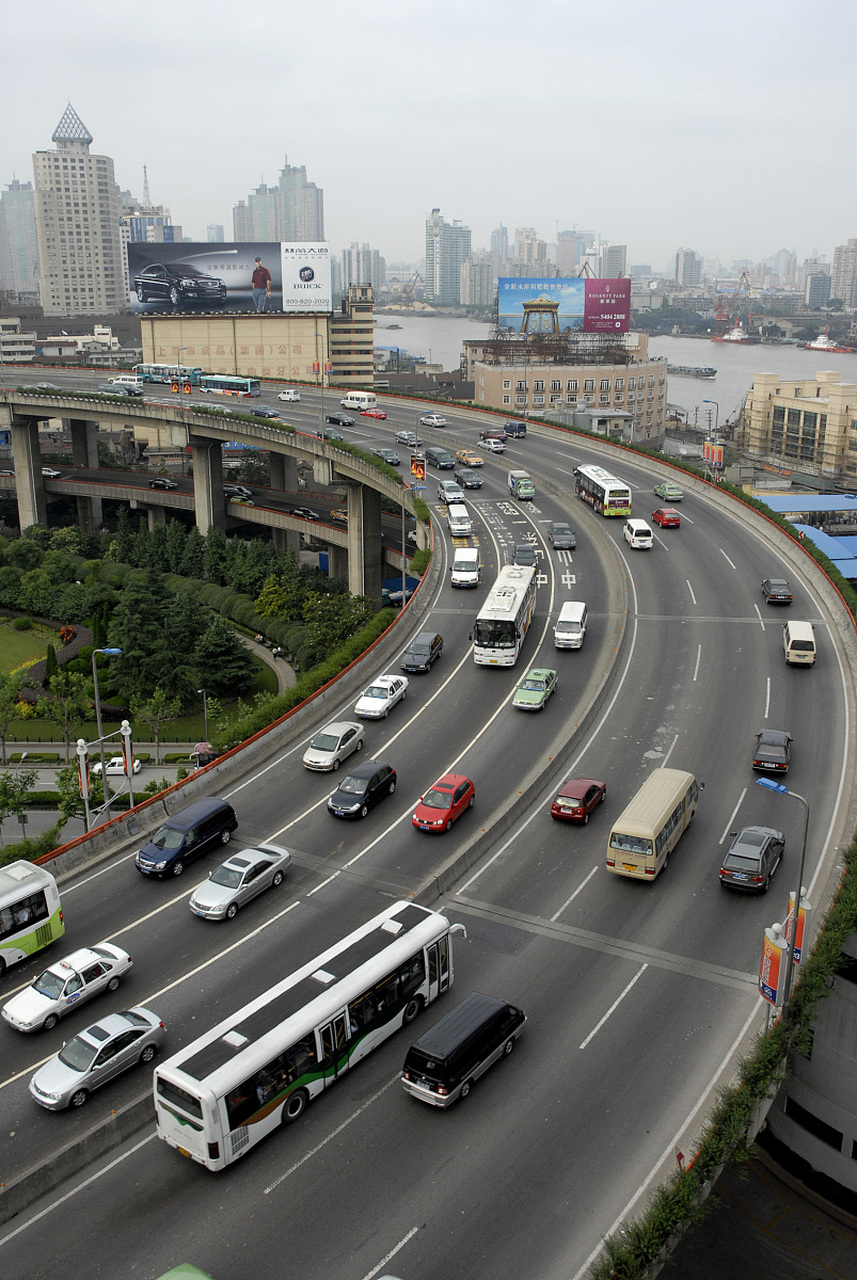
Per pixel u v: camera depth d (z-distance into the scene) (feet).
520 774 175.32
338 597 348.18
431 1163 96.53
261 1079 98.53
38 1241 90.22
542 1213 90.33
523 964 126.93
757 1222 143.84
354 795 165.58
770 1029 109.70
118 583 436.76
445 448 436.76
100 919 142.00
